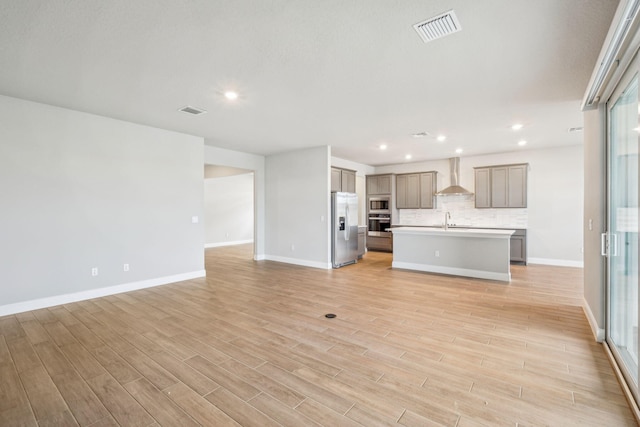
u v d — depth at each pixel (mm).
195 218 5320
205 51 2533
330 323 3225
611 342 2523
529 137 5543
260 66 2801
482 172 7090
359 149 6648
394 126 4793
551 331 2992
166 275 4934
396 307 3732
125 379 2184
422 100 3664
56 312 3576
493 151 6871
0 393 2023
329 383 2135
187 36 2314
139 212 4605
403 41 2387
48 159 3771
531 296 4184
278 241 7094
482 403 1907
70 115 3941
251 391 2043
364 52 2557
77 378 2197
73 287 3971
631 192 2195
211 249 9570
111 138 4312
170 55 2594
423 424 1728
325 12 2031
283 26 2191
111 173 4312
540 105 3834
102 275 4230
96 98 3562
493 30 2236
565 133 5242
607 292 2676
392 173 8539
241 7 1979
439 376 2215
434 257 5816
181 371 2289
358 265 6602
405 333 2963
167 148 4941
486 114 4191
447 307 3725
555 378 2178
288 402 1928
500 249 5141
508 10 2006
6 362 2424
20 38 2314
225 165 6492
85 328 3102
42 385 2113
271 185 7199
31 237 3650
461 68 2844
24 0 1890
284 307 3748
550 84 3199
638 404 1746
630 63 1969
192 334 2953
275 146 6242
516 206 6703
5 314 3461
